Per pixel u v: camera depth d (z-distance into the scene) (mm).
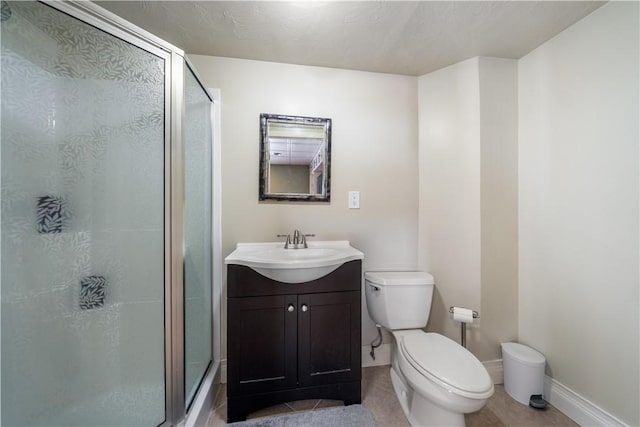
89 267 889
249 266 1170
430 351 1159
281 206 1574
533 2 1093
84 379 889
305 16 1172
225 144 1511
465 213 1529
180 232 1031
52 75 809
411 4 1102
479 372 1020
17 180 764
